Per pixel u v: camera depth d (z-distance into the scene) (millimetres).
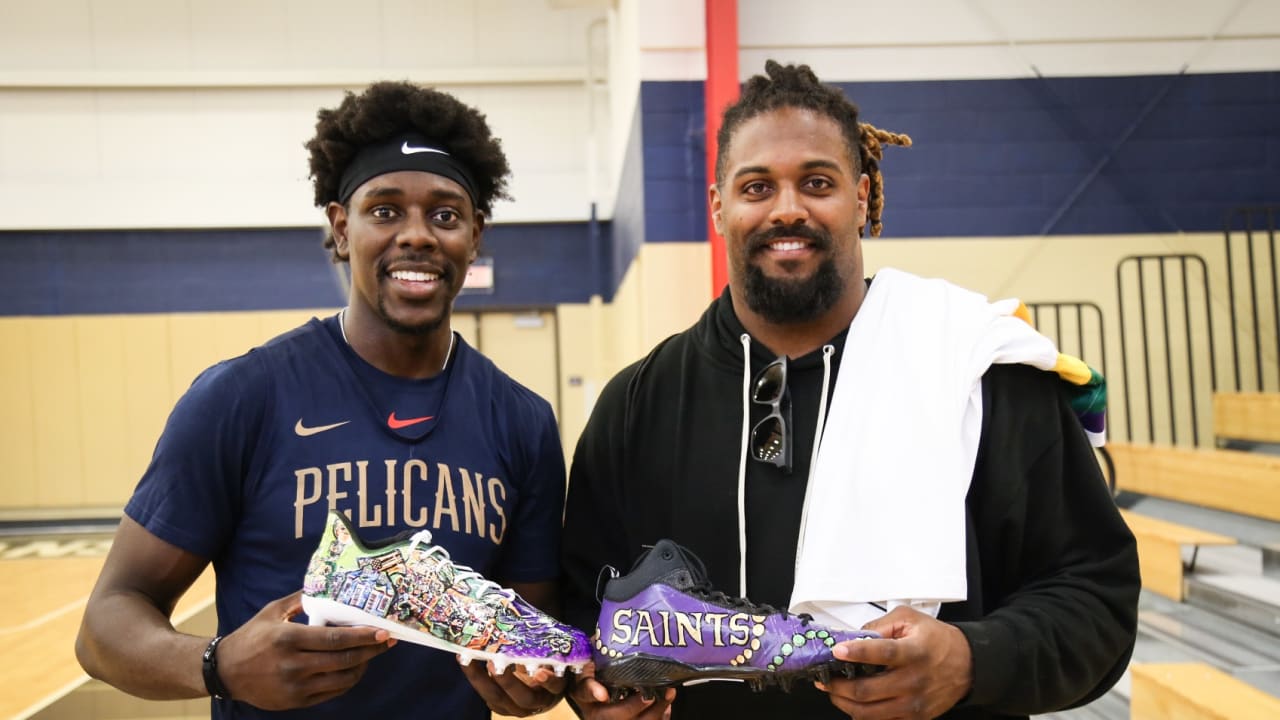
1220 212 4547
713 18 3797
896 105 4426
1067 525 1138
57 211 8531
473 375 1267
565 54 8594
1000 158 4492
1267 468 3189
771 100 1169
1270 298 4539
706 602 1026
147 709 3158
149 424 8742
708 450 1228
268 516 1102
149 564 1062
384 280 1157
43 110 8516
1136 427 4574
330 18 8492
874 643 904
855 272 1230
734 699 1159
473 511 1168
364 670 1096
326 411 1149
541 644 1044
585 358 8828
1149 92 4516
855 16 4352
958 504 1064
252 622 965
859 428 1128
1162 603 3066
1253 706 2037
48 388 8695
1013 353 1137
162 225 8570
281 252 8719
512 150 8641
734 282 1219
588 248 8828
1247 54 4523
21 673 3660
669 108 4055
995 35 4445
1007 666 966
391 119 1168
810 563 1076
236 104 8594
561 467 1329
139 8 8438
